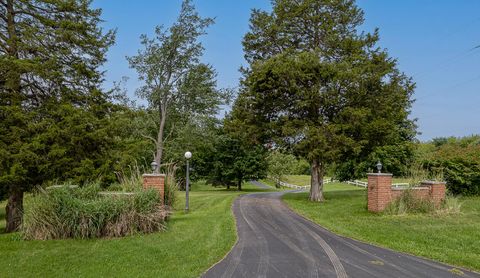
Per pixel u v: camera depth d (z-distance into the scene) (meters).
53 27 17.42
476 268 7.91
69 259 8.61
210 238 10.80
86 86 18.38
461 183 20.95
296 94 20.78
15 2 17.12
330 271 7.66
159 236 11.11
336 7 22.94
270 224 13.34
